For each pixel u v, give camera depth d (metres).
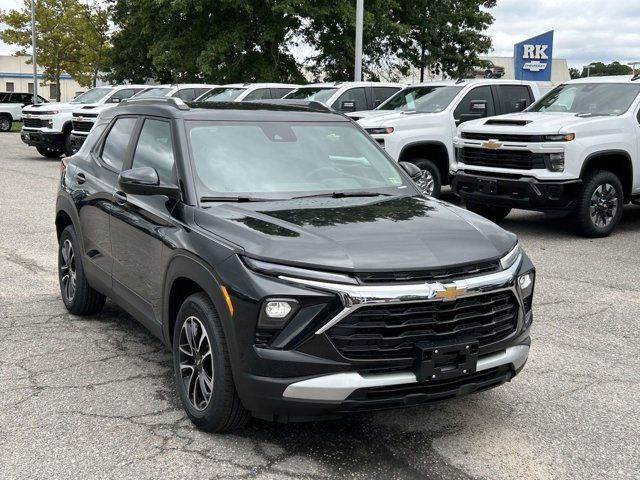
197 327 3.92
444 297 3.44
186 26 27.03
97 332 5.62
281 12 24.83
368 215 4.05
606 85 10.73
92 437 3.83
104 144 5.70
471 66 33.62
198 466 3.54
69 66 44.28
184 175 4.34
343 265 3.42
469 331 3.58
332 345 3.36
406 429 4.01
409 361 3.44
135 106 5.41
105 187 5.22
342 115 5.34
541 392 4.59
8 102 35.84
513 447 3.81
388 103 13.50
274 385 3.39
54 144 19.58
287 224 3.83
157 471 3.49
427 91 13.09
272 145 4.73
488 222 4.20
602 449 3.82
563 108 10.74
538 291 7.12
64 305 6.36
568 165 9.33
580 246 9.34
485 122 10.33
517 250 3.98
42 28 42.91
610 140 9.66
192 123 4.67
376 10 27.27
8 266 7.75
